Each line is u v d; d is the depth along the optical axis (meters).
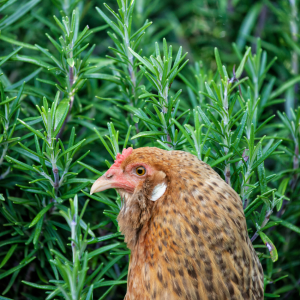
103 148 7.41
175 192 4.53
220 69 5.60
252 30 9.63
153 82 5.62
